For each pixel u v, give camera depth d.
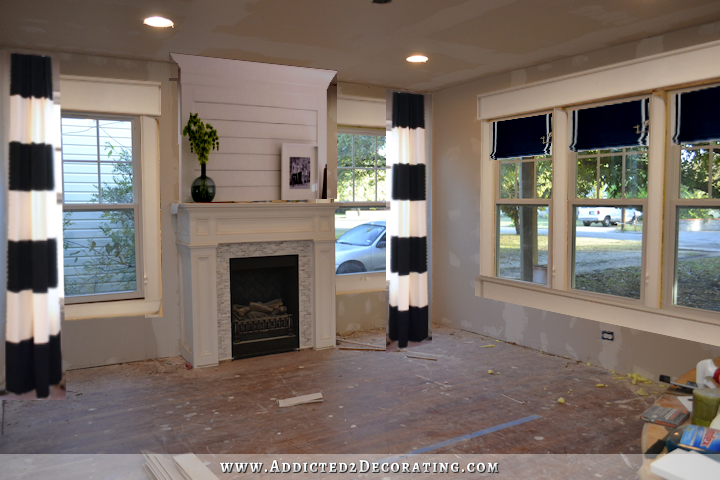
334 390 3.75
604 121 4.02
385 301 5.53
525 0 2.92
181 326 4.54
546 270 4.59
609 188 4.07
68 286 4.25
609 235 4.08
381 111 5.32
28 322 3.87
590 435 2.98
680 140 3.53
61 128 4.12
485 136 5.02
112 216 4.36
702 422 1.66
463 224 5.34
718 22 3.26
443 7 3.01
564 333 4.42
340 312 5.28
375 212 5.46
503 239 5.00
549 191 4.54
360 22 3.29
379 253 5.48
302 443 2.92
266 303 4.86
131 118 4.37
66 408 3.44
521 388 3.73
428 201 5.67
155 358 4.48
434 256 5.73
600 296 4.16
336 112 5.08
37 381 3.82
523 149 4.66
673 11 3.10
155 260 4.46
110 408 3.43
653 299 3.75
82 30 3.43
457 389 3.74
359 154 5.36
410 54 4.07
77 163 4.23
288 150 4.87
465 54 4.06
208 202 4.34
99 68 4.12
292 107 4.90
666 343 3.68
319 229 4.75
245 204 4.32
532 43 3.78
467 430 3.06
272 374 4.11
